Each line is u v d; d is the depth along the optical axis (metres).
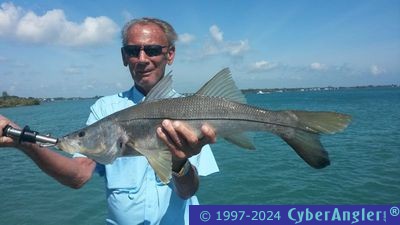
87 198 2.37
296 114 0.76
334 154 3.61
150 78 0.95
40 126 8.07
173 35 1.00
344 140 4.56
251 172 2.89
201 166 0.93
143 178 0.88
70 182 0.83
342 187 2.43
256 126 0.78
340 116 0.73
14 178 3.08
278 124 0.77
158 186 0.88
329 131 0.73
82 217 2.09
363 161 3.21
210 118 0.76
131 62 0.95
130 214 0.86
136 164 0.88
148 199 0.87
